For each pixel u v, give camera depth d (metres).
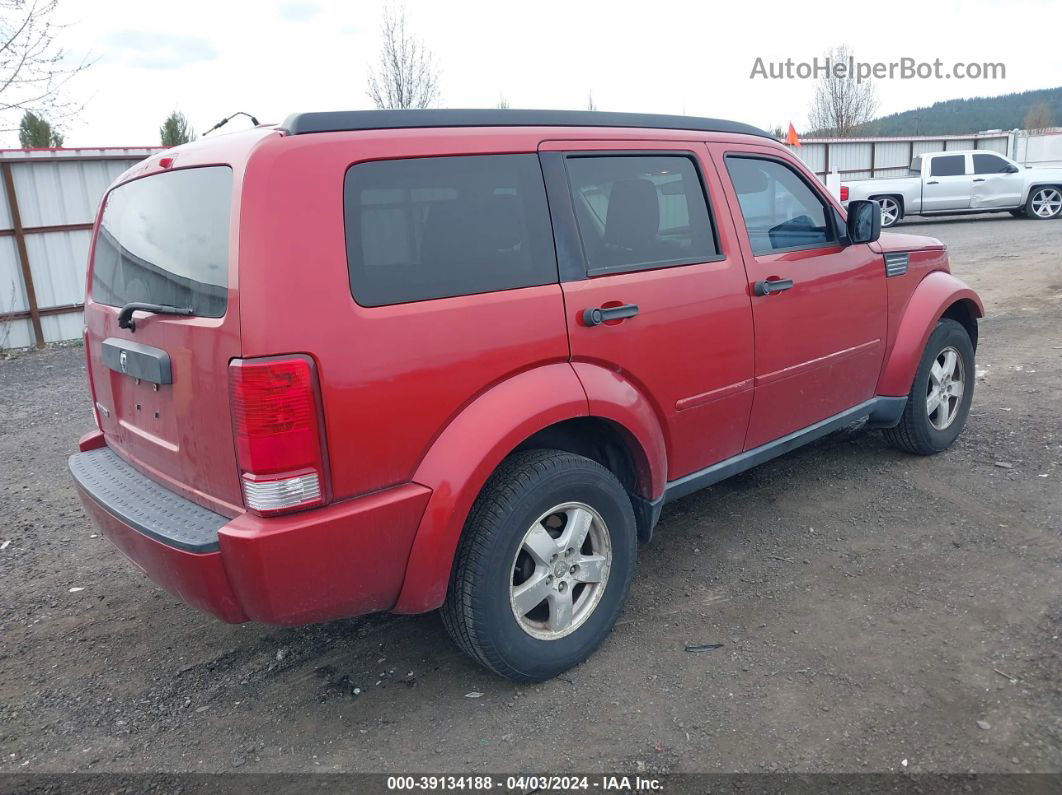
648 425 3.22
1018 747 2.49
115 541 2.90
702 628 3.31
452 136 2.78
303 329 2.35
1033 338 8.05
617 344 3.12
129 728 2.91
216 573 2.41
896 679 2.87
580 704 2.88
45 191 11.37
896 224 21.06
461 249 2.74
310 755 2.70
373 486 2.52
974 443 5.15
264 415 2.30
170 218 2.75
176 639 3.51
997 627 3.14
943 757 2.48
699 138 3.63
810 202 4.13
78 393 8.38
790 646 3.13
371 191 2.55
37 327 11.46
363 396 2.46
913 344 4.58
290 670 3.22
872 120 34.78
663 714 2.78
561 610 3.00
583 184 3.14
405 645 3.35
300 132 2.47
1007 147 28.23
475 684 3.04
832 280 4.09
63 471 5.90
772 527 4.20
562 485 2.91
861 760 2.49
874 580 3.58
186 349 2.53
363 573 2.55
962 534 3.95
